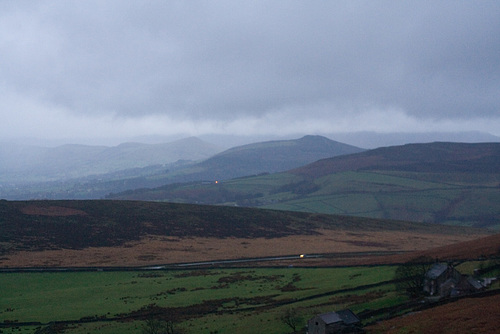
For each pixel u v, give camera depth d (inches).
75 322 3260.3
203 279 4665.4
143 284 4480.8
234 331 2810.0
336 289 3666.3
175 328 2952.8
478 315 2365.9
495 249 4365.2
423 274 3181.6
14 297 4035.4
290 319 2829.7
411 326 2378.2
